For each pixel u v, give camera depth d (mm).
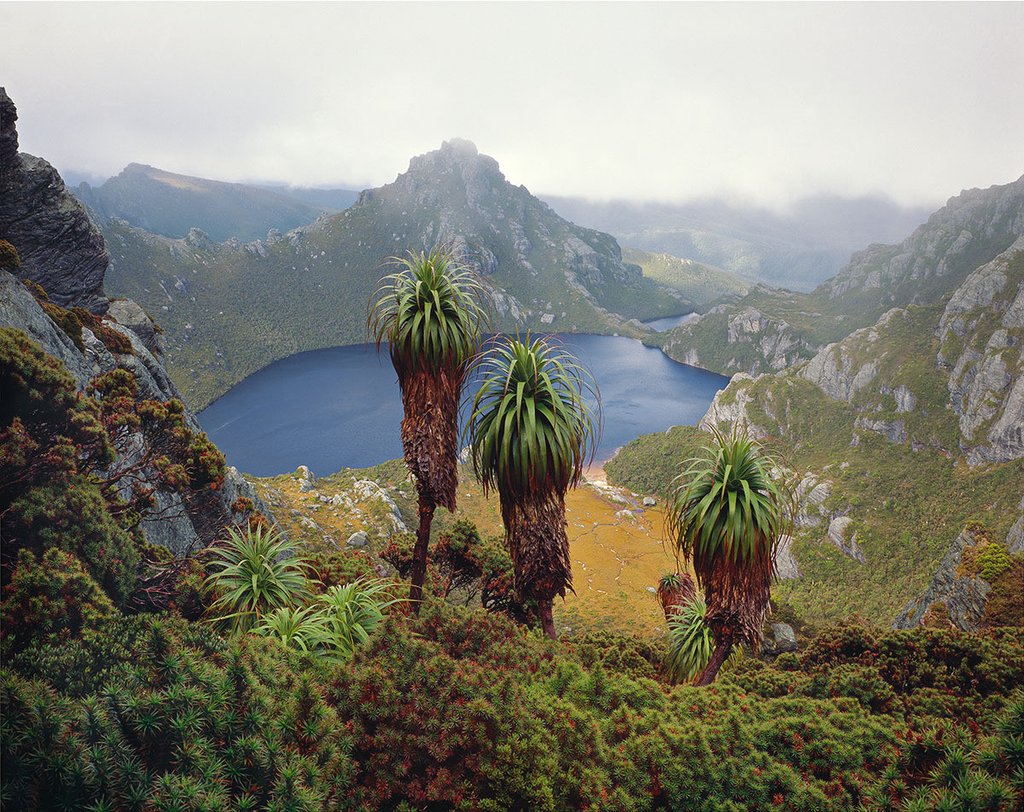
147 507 21391
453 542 32062
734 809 9703
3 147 39938
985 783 7645
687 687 15586
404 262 15367
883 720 13258
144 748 6234
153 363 46281
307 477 85312
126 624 7691
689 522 17500
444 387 15227
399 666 10047
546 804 8516
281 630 12742
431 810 8789
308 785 6914
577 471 16484
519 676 12023
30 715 5652
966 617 35250
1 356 15203
